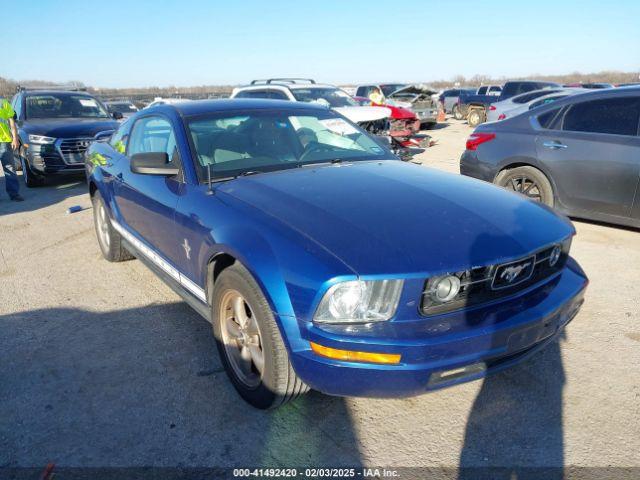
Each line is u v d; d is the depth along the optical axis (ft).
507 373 9.53
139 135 13.21
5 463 7.55
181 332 11.48
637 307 12.19
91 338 11.29
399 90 58.44
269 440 7.91
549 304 7.82
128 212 13.08
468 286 7.07
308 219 7.74
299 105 12.98
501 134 19.33
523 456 7.48
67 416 8.60
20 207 24.66
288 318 7.07
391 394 6.84
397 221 7.63
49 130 28.48
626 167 16.08
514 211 8.52
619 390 8.98
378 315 6.72
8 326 11.97
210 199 9.25
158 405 8.84
